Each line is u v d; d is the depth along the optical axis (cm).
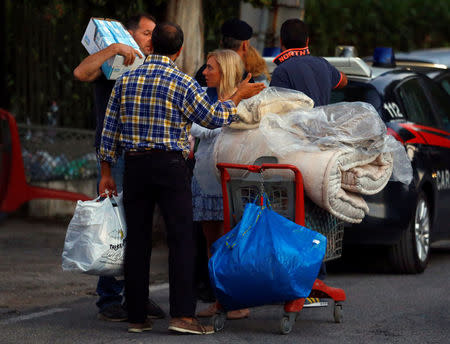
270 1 2183
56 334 1122
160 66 1097
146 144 1088
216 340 1075
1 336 1111
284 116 1135
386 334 1109
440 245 2097
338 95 1606
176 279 1100
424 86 1784
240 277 1063
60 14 2256
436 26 4275
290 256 1051
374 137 1146
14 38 2412
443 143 1741
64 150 2294
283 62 1309
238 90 1117
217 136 1198
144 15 1277
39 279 1552
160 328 1161
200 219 1248
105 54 1141
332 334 1110
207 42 2314
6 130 2183
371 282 1520
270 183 1121
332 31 3694
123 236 1127
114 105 1114
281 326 1098
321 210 1151
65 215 2341
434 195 1669
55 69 2370
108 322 1204
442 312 1248
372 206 1501
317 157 1098
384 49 1834
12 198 2181
